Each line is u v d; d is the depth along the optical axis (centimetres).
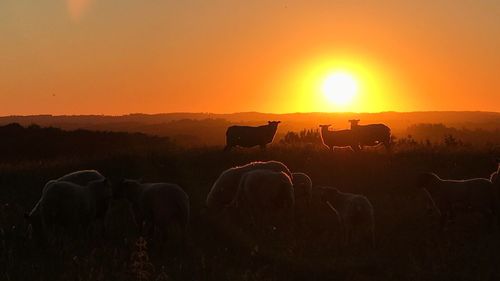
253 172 1652
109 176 2370
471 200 1557
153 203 1415
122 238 1482
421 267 1248
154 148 3272
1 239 1409
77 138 4622
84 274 1149
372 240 1434
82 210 1448
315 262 1291
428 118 16362
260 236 1492
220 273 1199
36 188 2194
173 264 1266
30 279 1136
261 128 3119
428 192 1599
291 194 1625
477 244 1403
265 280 1157
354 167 2386
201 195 2017
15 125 4759
